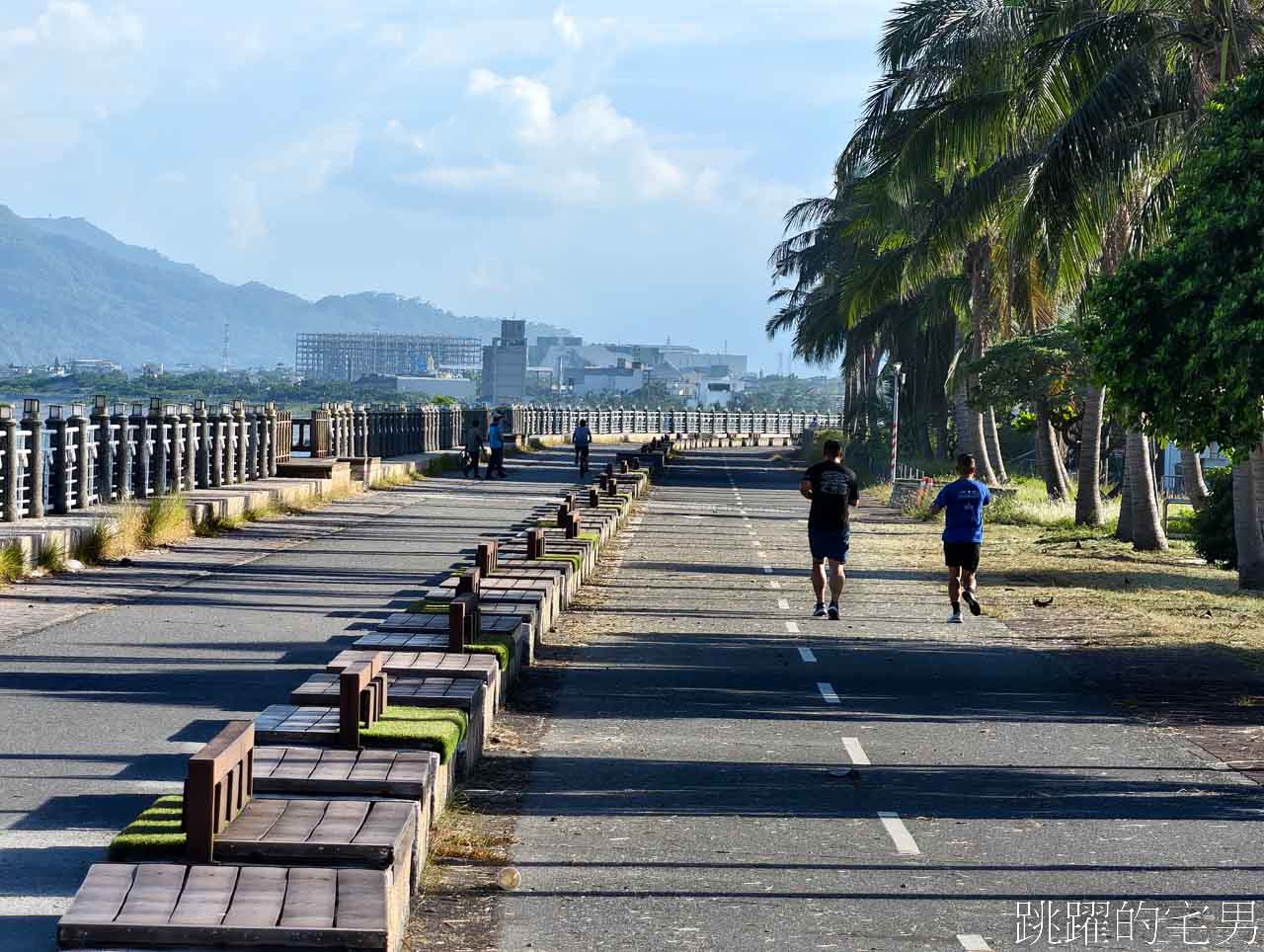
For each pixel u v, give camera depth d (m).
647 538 74.62
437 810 20.33
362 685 20.83
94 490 64.00
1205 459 127.44
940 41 79.50
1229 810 22.75
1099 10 65.19
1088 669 36.69
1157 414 38.38
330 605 43.88
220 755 14.92
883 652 38.94
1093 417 83.69
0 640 35.19
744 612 46.69
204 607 42.41
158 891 13.38
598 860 19.31
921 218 98.19
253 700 28.88
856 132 83.62
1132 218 70.12
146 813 16.42
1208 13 57.91
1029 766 25.53
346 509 85.25
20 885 17.19
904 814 22.09
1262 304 35.69
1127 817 22.22
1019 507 92.69
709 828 21.05
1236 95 37.56
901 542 76.00
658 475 140.38
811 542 44.75
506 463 151.25
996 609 48.56
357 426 119.81
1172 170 61.19
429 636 30.75
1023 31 72.38
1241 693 33.28
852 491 44.56
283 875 13.81
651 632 41.44
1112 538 76.12
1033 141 76.00
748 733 27.94
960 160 76.38
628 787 23.38
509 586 40.25
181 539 61.88
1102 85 58.91
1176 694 33.12
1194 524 64.19
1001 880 18.81
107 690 29.47
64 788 21.70
